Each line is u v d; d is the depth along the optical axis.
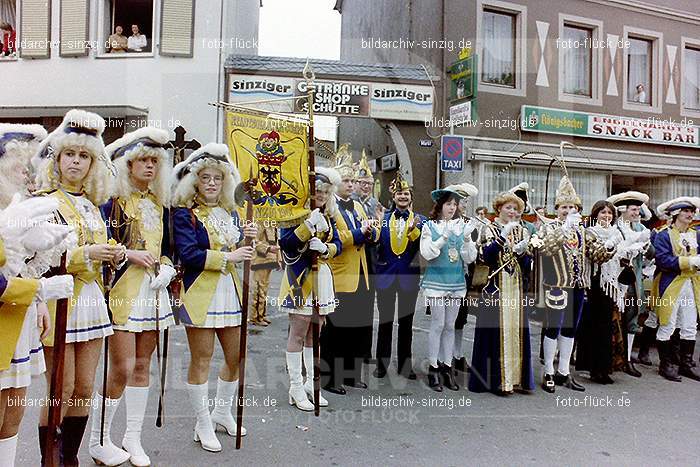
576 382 4.65
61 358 2.33
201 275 3.03
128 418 2.91
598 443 3.34
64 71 6.91
